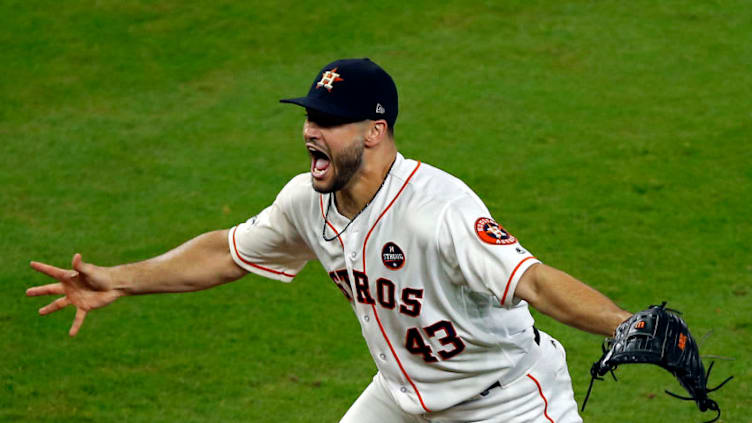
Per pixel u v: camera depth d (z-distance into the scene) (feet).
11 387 75.20
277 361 79.30
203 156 121.39
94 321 86.22
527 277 38.55
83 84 143.02
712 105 130.93
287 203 47.14
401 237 41.75
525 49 150.82
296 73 145.69
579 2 167.53
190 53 152.66
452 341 43.68
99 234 102.78
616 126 125.49
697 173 112.37
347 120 40.52
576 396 74.02
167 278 50.47
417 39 155.12
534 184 111.14
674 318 35.12
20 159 120.88
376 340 45.55
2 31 158.61
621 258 95.25
